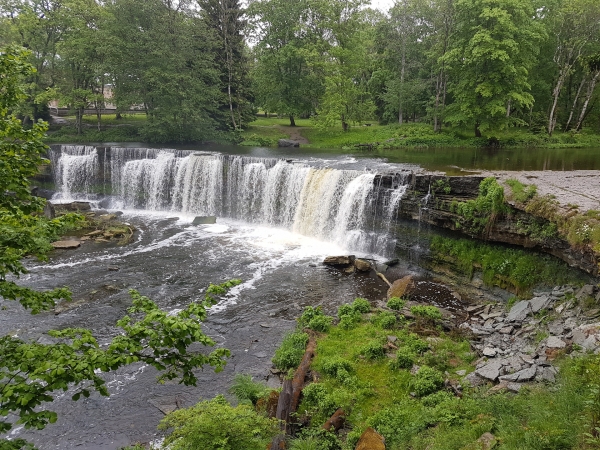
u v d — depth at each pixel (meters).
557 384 10.47
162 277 21.88
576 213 15.35
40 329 16.61
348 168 29.36
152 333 6.48
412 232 23.80
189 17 43.72
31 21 40.53
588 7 41.22
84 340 6.50
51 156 37.22
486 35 37.22
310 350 14.95
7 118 7.90
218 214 33.91
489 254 19.89
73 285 20.67
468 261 20.61
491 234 19.69
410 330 16.31
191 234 29.06
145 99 42.97
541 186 19.72
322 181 27.67
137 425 12.09
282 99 49.50
